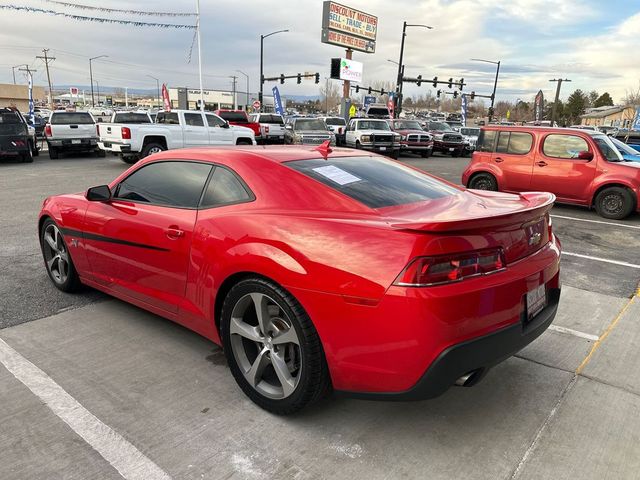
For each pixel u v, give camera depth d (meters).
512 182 10.36
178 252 3.20
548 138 9.91
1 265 5.44
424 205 2.90
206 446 2.56
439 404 2.99
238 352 2.95
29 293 4.61
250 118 27.94
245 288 2.78
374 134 21.39
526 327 2.67
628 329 4.11
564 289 5.12
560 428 2.77
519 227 2.63
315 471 2.40
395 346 2.28
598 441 2.66
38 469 2.37
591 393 3.13
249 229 2.79
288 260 2.55
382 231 2.38
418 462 2.47
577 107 96.50
